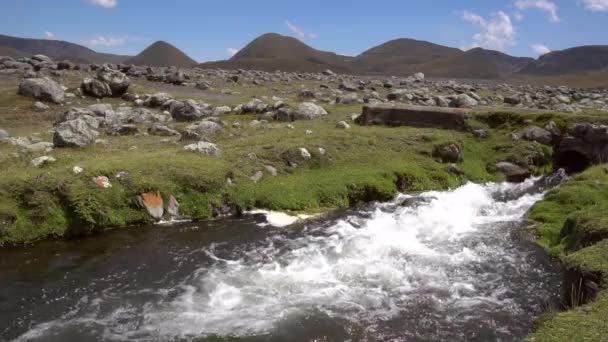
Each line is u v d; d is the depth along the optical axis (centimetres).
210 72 6331
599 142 2291
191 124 2512
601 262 934
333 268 1227
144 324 961
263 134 2277
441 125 2520
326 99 3778
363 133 2303
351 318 991
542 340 747
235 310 1018
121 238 1383
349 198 1777
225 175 1672
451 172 2108
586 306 831
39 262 1224
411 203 1788
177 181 1588
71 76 4344
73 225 1381
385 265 1249
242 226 1512
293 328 952
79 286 1111
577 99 4462
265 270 1209
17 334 922
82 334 925
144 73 5112
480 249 1358
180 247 1340
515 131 2453
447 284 1146
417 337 929
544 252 1324
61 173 1480
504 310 1027
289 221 1567
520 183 2161
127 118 2648
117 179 1518
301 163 1909
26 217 1348
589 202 1557
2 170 1526
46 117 2748
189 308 1022
